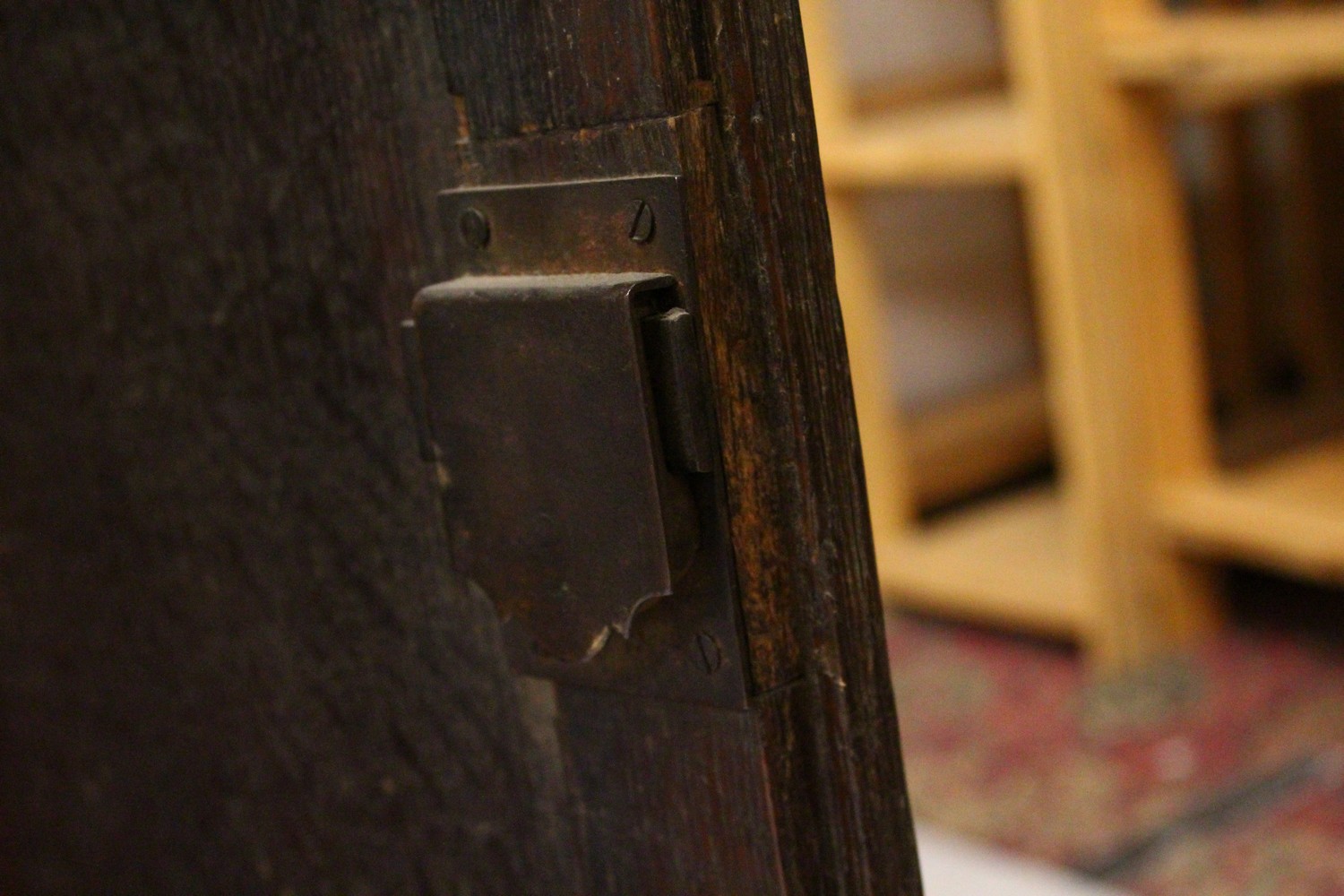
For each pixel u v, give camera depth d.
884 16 2.02
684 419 0.52
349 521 0.64
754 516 0.54
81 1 0.66
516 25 0.54
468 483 0.57
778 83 0.53
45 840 0.85
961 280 2.19
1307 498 1.70
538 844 0.62
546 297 0.54
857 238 1.90
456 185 0.57
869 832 0.56
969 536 2.03
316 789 0.69
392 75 0.58
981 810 1.49
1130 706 1.66
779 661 0.55
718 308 0.53
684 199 0.52
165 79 0.64
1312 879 1.30
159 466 0.70
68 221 0.69
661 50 0.51
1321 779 1.46
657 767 0.57
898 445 2.08
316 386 0.63
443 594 0.62
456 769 0.64
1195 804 1.45
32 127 0.69
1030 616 1.85
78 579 0.76
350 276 0.61
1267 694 1.65
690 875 0.58
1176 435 1.76
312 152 0.60
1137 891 1.33
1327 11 1.61
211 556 0.69
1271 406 2.09
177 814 0.76
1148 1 1.66
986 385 2.23
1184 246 1.74
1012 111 1.88
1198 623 1.82
